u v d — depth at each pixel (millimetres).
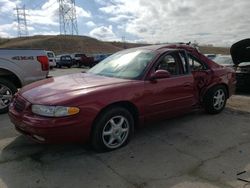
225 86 6168
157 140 4535
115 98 3963
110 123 4012
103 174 3406
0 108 6172
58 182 3225
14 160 3770
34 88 4281
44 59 6773
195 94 5348
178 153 4035
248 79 8891
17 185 3164
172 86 4750
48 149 4133
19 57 6391
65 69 27938
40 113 3594
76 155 3936
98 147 3949
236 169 3562
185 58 5242
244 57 8328
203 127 5199
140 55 4973
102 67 5223
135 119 4430
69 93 3795
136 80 4367
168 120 5582
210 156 3947
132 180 3279
